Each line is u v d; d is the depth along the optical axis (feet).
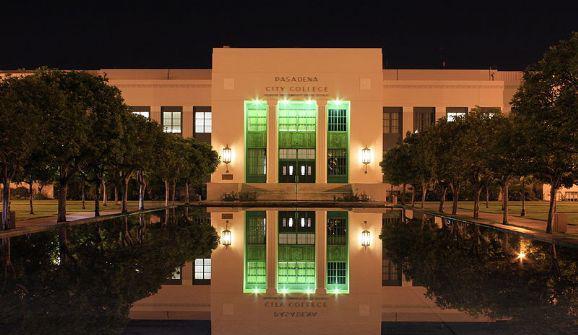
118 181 147.23
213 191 218.18
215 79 230.07
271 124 228.43
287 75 229.86
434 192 243.40
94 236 77.61
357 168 227.81
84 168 113.80
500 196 251.60
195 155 185.26
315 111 234.38
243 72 229.86
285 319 31.45
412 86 262.67
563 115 69.97
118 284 41.96
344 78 229.86
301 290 40.63
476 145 106.93
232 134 228.63
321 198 210.59
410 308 34.12
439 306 34.53
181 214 132.57
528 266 51.11
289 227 95.96
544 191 258.98
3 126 79.46
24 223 96.02
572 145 70.44
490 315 31.81
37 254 58.34
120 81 263.49
